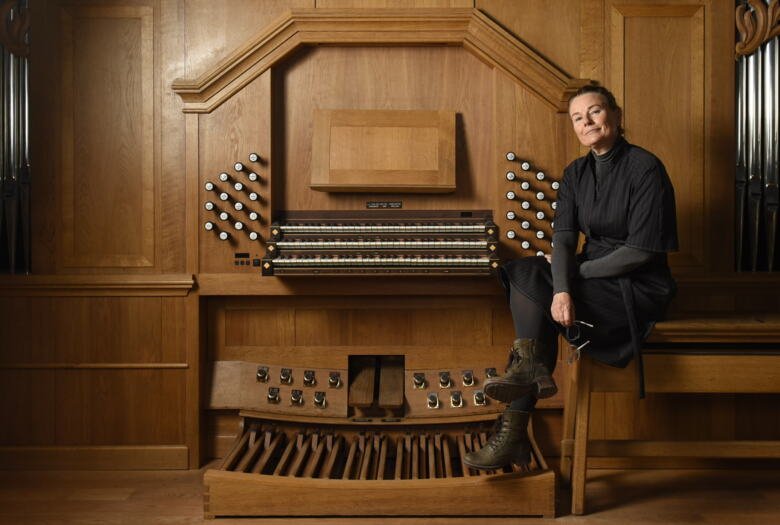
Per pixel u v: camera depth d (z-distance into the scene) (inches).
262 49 118.4
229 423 123.3
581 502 99.7
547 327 97.1
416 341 123.3
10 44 119.4
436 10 118.1
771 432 120.6
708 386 99.9
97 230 120.9
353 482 98.2
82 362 120.2
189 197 120.1
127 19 120.3
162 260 121.0
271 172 120.3
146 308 120.3
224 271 120.6
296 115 123.0
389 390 117.2
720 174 121.6
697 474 117.8
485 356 122.0
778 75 120.2
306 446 113.5
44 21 119.4
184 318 120.3
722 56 121.1
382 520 97.7
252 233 120.0
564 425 113.4
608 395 120.5
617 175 97.8
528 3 121.4
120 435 120.7
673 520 97.9
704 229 121.7
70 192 120.5
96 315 120.1
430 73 122.7
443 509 98.1
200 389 120.6
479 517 98.7
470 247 115.9
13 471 119.1
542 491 98.2
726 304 122.2
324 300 122.8
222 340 123.4
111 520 97.2
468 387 119.6
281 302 123.0
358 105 122.9
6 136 120.0
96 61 120.0
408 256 114.2
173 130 120.8
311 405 119.3
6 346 120.0
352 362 126.3
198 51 121.2
